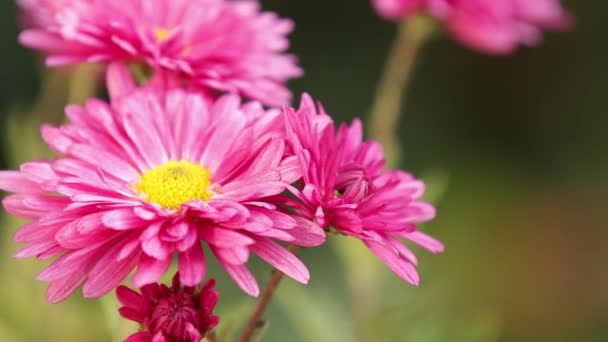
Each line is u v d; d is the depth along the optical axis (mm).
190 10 386
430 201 461
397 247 337
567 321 699
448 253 697
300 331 500
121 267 324
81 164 346
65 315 443
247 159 343
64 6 386
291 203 333
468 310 648
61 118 471
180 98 365
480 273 699
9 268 449
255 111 363
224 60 383
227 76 378
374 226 333
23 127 500
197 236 327
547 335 693
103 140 354
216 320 329
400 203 347
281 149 335
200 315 331
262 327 346
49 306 441
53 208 333
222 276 517
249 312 394
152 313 331
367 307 454
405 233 339
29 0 416
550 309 700
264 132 344
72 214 328
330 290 582
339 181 338
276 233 321
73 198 326
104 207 329
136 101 359
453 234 712
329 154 335
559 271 717
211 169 358
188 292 333
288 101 383
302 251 608
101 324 440
